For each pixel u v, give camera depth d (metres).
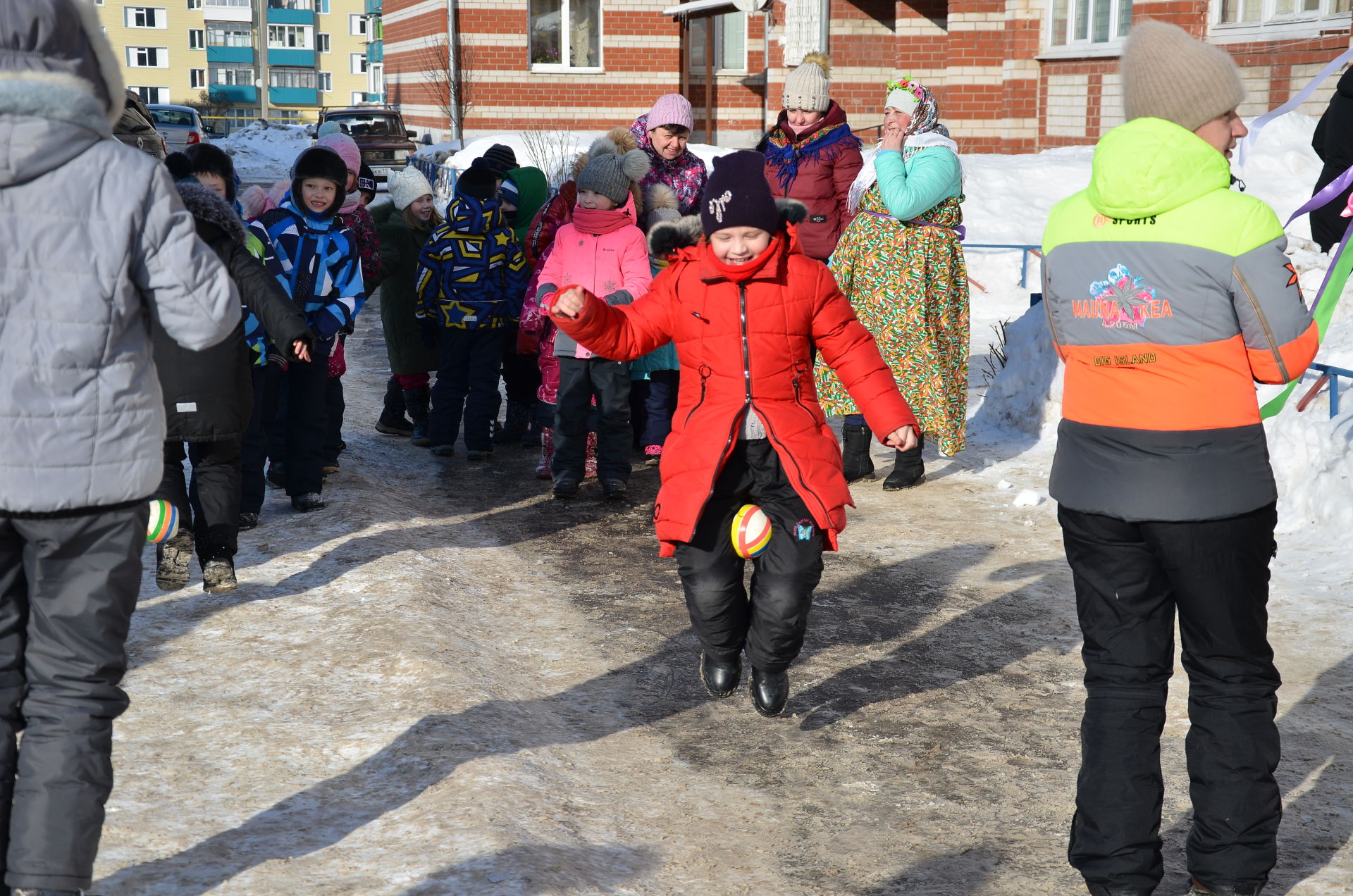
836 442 3.58
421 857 2.84
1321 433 6.01
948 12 19.20
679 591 5.29
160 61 85.06
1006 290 12.89
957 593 5.21
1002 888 2.96
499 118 26.95
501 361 7.97
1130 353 2.73
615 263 6.52
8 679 2.42
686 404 3.55
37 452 2.30
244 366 4.59
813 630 4.78
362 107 28.12
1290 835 3.17
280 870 2.80
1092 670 2.86
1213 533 2.69
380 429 8.34
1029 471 7.28
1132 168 2.67
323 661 4.19
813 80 6.80
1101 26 17.06
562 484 6.74
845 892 2.94
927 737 3.85
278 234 5.83
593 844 3.07
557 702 4.08
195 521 4.80
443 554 5.63
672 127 7.29
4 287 2.28
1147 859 2.77
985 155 16.03
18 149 2.25
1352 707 3.99
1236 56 15.35
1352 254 3.86
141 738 3.58
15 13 2.26
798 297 3.46
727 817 3.31
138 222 2.37
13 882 2.32
